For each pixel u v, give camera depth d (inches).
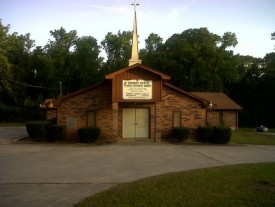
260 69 2610.7
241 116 2412.6
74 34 3009.4
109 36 2893.7
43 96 2746.1
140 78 1008.2
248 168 528.7
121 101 1002.7
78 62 2760.8
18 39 2827.3
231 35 2466.8
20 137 1122.0
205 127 1033.5
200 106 1083.3
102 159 644.7
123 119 1059.9
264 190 385.7
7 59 2349.9
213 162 620.7
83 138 968.3
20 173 499.2
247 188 395.2
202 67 2154.3
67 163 593.9
